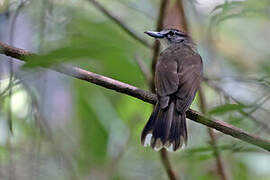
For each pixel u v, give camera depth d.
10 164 9.95
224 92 9.88
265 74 9.07
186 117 8.74
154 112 8.65
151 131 8.52
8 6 10.02
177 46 11.00
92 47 7.73
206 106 10.84
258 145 8.11
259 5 9.86
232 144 8.63
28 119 10.34
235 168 11.88
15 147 10.34
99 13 11.87
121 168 11.55
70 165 10.28
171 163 10.56
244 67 13.45
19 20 10.28
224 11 9.91
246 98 9.68
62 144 10.98
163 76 9.22
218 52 12.95
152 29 12.61
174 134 8.47
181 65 9.66
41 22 9.77
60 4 10.73
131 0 12.48
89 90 12.18
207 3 11.71
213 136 10.34
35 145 9.97
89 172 11.41
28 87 9.08
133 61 10.77
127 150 11.86
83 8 11.28
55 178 10.16
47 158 10.23
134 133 12.13
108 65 10.61
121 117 12.30
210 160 11.47
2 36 10.20
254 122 9.03
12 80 8.53
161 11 10.44
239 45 14.01
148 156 11.73
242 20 14.27
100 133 12.03
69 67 8.19
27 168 10.11
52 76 11.45
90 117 12.07
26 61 7.57
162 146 8.44
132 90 8.69
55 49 7.42
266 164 11.88
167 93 8.78
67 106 11.71
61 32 10.38
